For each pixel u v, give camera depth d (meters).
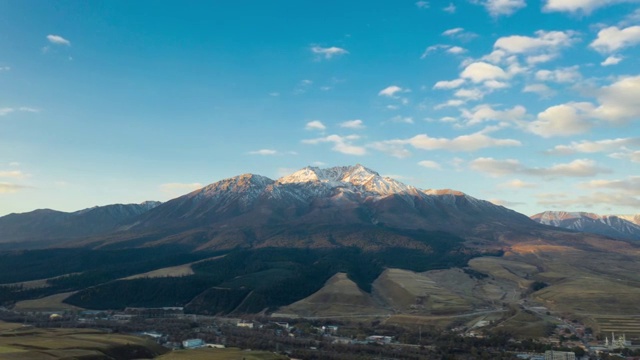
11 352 187.88
